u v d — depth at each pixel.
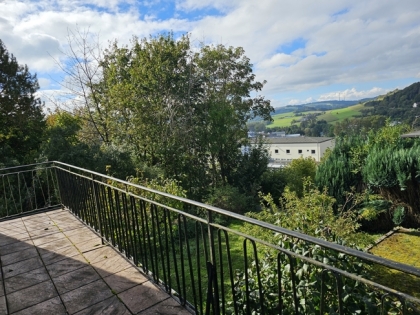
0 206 8.14
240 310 2.55
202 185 14.39
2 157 11.27
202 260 6.15
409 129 13.48
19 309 2.22
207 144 15.21
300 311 2.31
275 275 2.63
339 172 9.85
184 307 2.16
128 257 2.93
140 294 2.35
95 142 14.74
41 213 4.60
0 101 12.17
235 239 7.48
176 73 15.35
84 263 2.90
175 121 14.48
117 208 3.03
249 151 16.62
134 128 13.24
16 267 2.88
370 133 10.72
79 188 4.00
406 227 8.84
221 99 16.61
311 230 3.89
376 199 9.13
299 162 15.49
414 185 8.59
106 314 2.12
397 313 1.99
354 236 5.04
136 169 10.30
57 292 2.42
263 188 15.66
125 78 14.77
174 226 7.18
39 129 13.40
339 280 1.17
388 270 4.15
